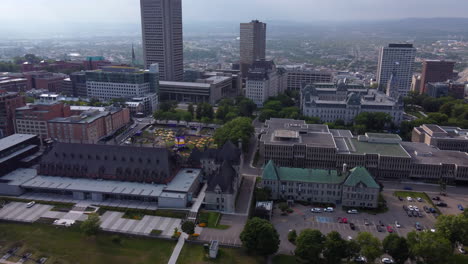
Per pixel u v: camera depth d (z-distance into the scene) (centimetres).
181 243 17838
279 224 19862
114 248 17375
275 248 16450
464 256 17150
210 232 18762
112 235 18388
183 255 16950
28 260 16425
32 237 18162
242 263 16412
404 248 15938
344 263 16588
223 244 17712
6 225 19138
